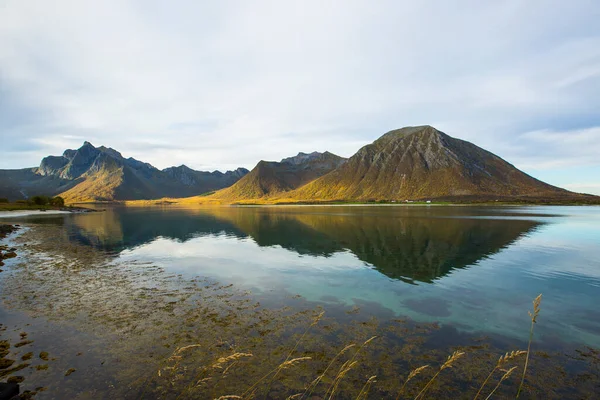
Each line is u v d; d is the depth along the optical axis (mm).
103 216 94688
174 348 10656
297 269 22859
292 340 11305
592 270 22812
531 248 31875
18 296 16328
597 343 11422
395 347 10883
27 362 9719
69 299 15844
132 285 18500
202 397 8016
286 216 86688
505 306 15258
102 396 8078
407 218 73250
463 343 11273
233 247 33250
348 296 16641
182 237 42062
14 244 35125
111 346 10805
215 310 14336
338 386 8508
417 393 8242
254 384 8539
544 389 8547
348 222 63062
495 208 129125
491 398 8102
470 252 29891
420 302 15758
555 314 14273
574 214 86000
